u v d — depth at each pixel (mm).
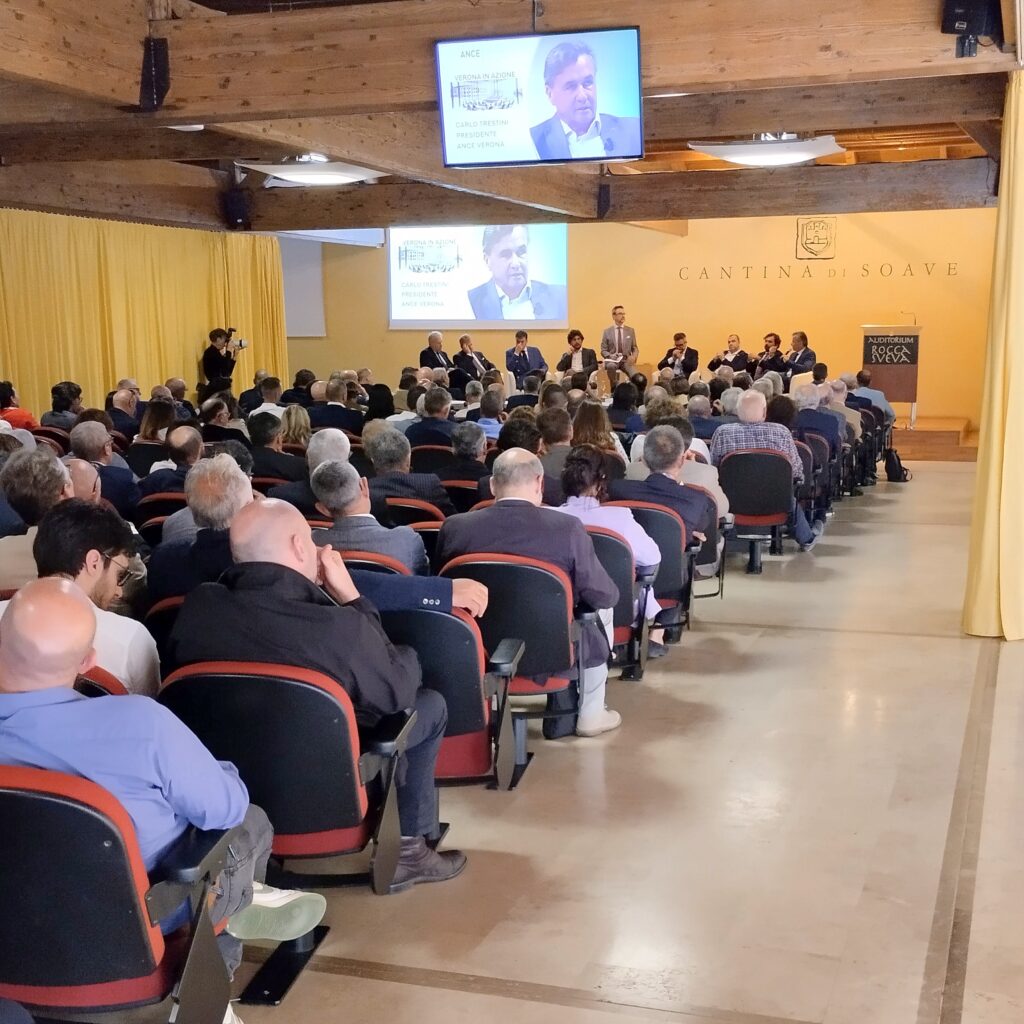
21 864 1778
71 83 4543
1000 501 5340
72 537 2486
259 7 7949
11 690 1917
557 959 2711
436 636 3053
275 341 16406
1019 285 5098
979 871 3135
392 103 4902
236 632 2459
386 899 3002
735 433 6922
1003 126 5098
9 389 8781
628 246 15875
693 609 6066
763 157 8133
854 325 14977
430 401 7191
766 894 3018
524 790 3719
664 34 4582
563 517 3631
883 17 4336
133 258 13453
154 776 1941
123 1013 1938
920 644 5363
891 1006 2510
